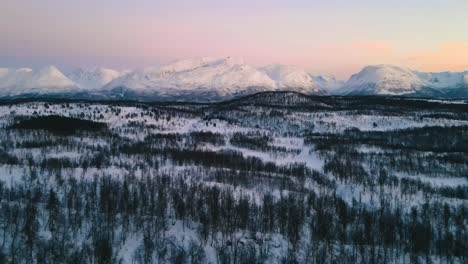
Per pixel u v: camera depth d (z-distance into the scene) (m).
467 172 198.00
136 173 188.38
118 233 120.00
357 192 181.88
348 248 121.88
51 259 102.69
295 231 126.81
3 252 102.38
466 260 116.81
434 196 169.75
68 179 165.50
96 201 137.12
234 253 112.62
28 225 111.19
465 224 140.88
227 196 150.75
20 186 149.62
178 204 138.38
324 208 150.00
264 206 142.12
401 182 187.62
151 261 109.31
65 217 124.00
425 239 123.06
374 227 133.00
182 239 120.56
